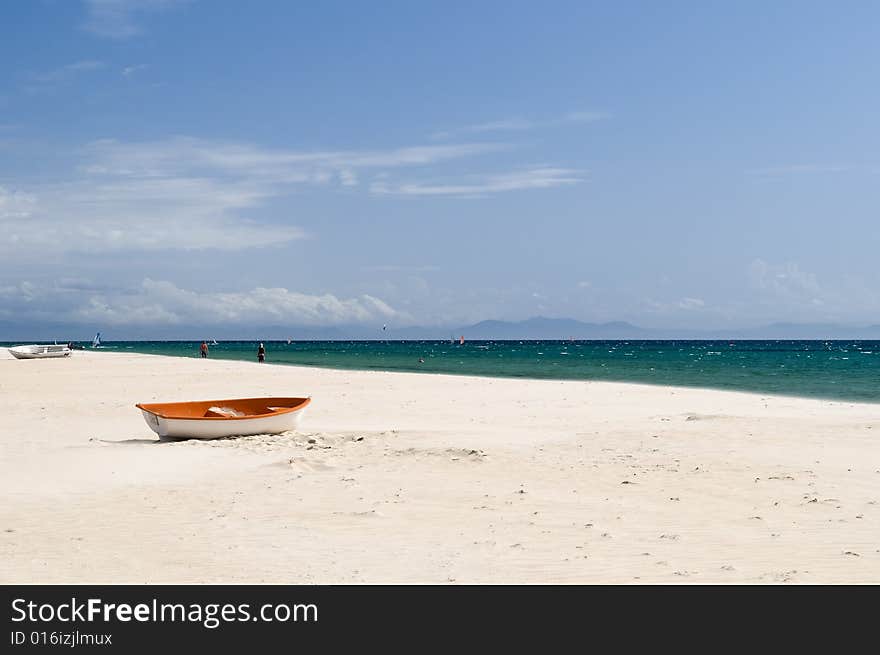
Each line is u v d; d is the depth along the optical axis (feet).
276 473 53.93
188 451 64.28
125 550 35.53
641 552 34.14
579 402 106.63
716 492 45.80
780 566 31.89
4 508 44.16
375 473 53.36
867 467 52.70
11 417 92.17
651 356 383.65
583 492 46.55
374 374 162.09
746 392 133.18
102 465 58.13
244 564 33.40
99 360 220.02
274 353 444.55
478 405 102.99
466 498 45.42
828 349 593.42
